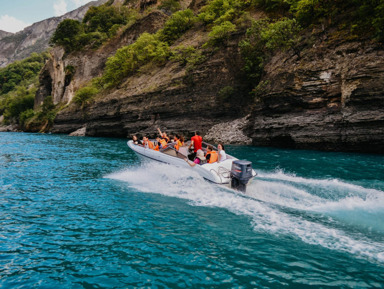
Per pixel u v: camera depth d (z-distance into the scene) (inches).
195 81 1059.3
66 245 157.3
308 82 641.6
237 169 258.7
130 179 339.0
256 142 753.0
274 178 320.2
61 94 2498.8
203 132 984.9
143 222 190.9
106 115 1352.1
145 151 381.4
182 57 1215.6
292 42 737.6
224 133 893.8
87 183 316.5
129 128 1224.8
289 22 775.1
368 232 168.1
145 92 1198.9
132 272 128.5
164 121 1104.8
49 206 231.0
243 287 114.9
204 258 140.0
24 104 3171.8
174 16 1560.0
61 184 312.2
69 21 2603.3
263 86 773.3
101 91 1736.0
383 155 507.8
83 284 119.6
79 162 482.0
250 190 261.7
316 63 657.6
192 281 120.3
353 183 301.1
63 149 717.9
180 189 284.5
